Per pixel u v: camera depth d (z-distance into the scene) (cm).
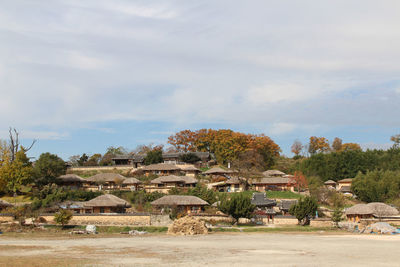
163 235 6612
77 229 7281
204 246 4769
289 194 11831
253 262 3394
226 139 16900
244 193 11606
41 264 3294
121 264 3300
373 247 4644
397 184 11881
